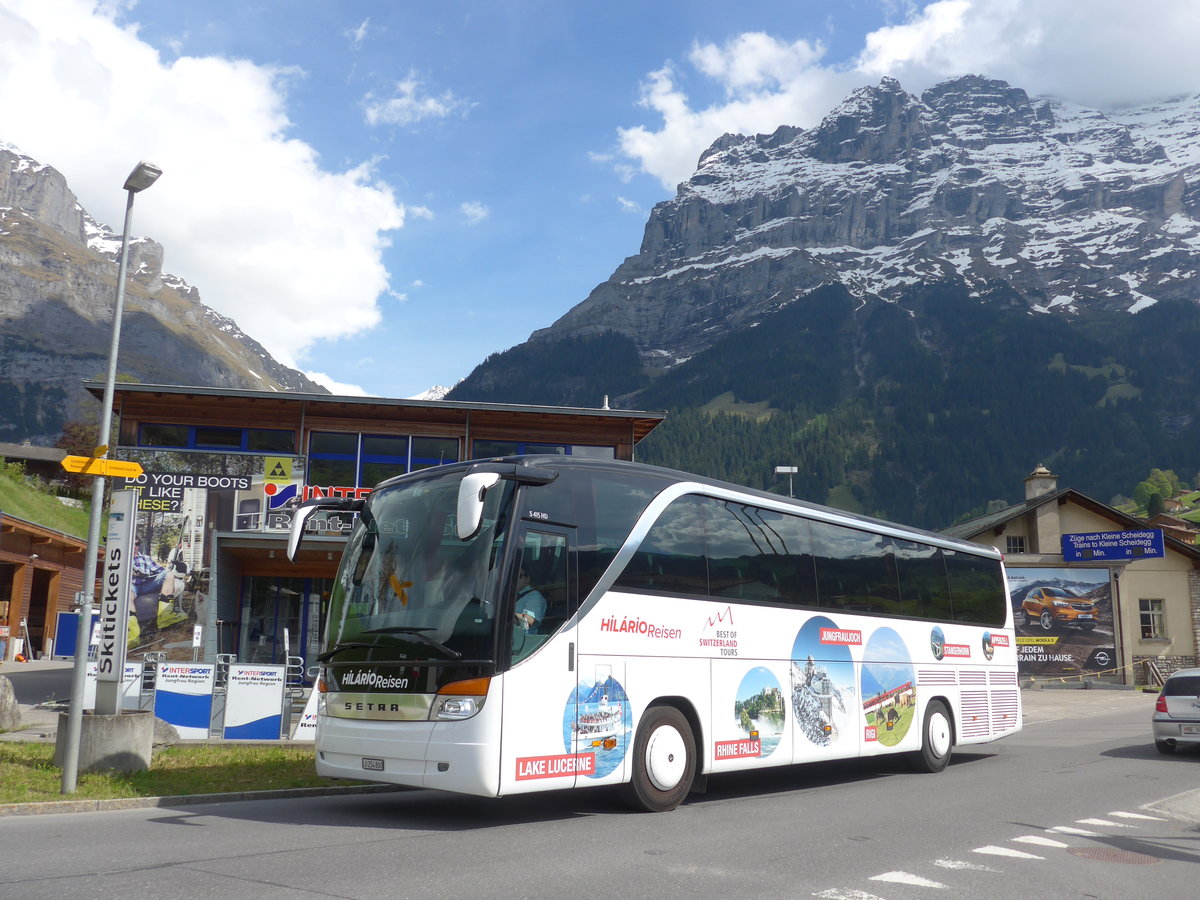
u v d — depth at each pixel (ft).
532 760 31.94
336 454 96.89
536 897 22.15
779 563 44.65
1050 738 77.05
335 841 28.84
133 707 57.88
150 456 93.71
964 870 26.81
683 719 37.93
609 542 36.35
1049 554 151.64
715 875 25.14
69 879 22.75
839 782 48.60
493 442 99.19
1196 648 152.87
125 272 40.83
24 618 139.33
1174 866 28.55
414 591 33.47
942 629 56.18
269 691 57.47
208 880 22.89
